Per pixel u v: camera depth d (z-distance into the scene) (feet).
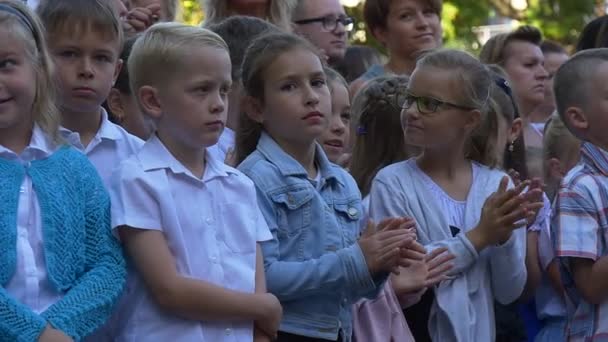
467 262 28.78
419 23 41.83
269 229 25.62
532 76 43.04
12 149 23.21
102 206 23.34
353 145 35.12
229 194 24.57
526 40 43.34
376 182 30.48
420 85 29.86
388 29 42.63
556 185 36.60
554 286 32.50
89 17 26.18
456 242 28.86
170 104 24.06
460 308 28.71
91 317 22.17
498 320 31.99
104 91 26.61
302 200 26.21
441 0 42.63
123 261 23.29
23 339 21.20
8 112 22.75
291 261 25.82
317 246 26.07
